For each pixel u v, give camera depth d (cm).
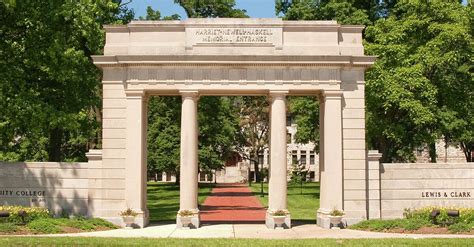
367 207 3600
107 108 3575
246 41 3575
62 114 3831
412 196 3662
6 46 3909
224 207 5294
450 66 5138
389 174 3672
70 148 6531
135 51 3575
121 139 3572
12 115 3888
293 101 7162
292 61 3519
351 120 3578
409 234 3083
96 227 3341
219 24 3584
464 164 3666
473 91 5316
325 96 3547
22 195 3656
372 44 5097
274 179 3509
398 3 5375
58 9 3903
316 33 3606
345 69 3591
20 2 3762
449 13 5009
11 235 2917
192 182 3503
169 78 3541
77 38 4322
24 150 6166
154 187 9394
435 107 4934
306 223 3753
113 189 3553
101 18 4747
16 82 3912
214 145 8412
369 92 4909
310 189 8319
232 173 13188
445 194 3662
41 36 3912
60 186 3638
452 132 5378
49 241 2566
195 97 3547
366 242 2628
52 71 3894
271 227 3438
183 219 3419
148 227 3494
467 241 2627
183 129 3512
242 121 10888
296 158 12875
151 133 7969
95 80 4609
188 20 3594
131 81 3538
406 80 4734
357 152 3575
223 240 2750
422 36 5144
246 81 3538
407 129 5475
